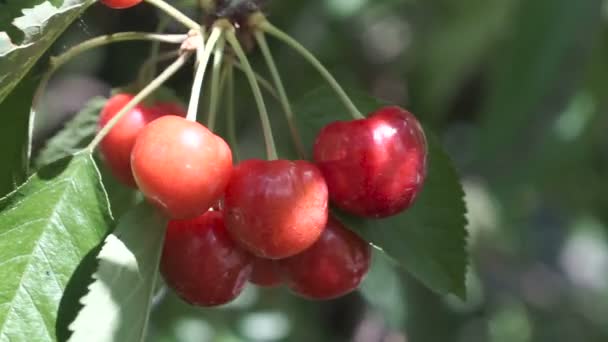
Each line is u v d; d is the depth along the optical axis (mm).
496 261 745
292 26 602
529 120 523
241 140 605
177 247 392
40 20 371
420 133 394
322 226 383
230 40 397
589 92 547
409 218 410
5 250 373
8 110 397
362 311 708
